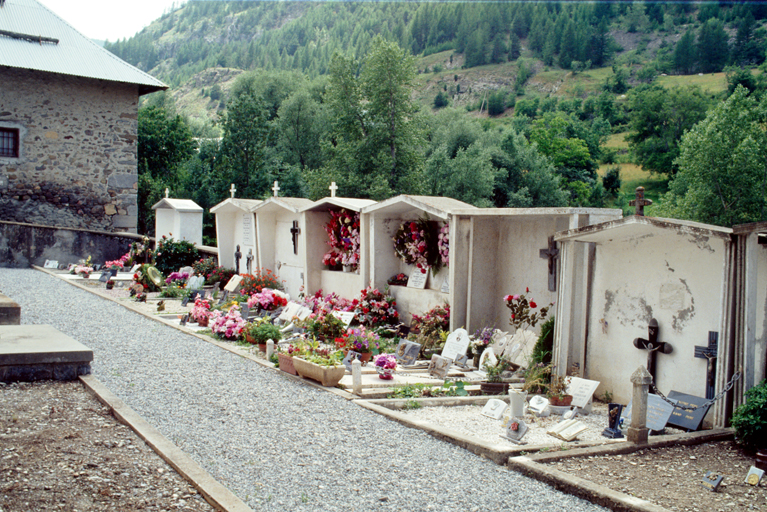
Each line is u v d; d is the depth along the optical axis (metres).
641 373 6.08
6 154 21.94
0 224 20.56
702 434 6.32
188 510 4.24
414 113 44.28
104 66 23.27
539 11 169.88
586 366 8.57
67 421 5.84
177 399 7.08
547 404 7.35
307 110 53.12
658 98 77.00
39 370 7.20
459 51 166.50
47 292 15.34
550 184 55.25
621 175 77.62
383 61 41.88
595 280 8.50
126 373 8.12
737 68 92.75
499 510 4.56
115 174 23.81
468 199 44.91
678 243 7.37
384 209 12.41
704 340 7.05
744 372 6.46
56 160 22.69
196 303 12.52
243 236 17.95
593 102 105.50
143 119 38.81
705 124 36.84
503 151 54.47
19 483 4.43
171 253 19.97
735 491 4.98
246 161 41.91
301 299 14.59
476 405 7.67
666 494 4.88
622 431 6.68
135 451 5.23
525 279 10.21
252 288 15.48
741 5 142.38
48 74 22.41
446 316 10.77
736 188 35.44
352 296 13.58
